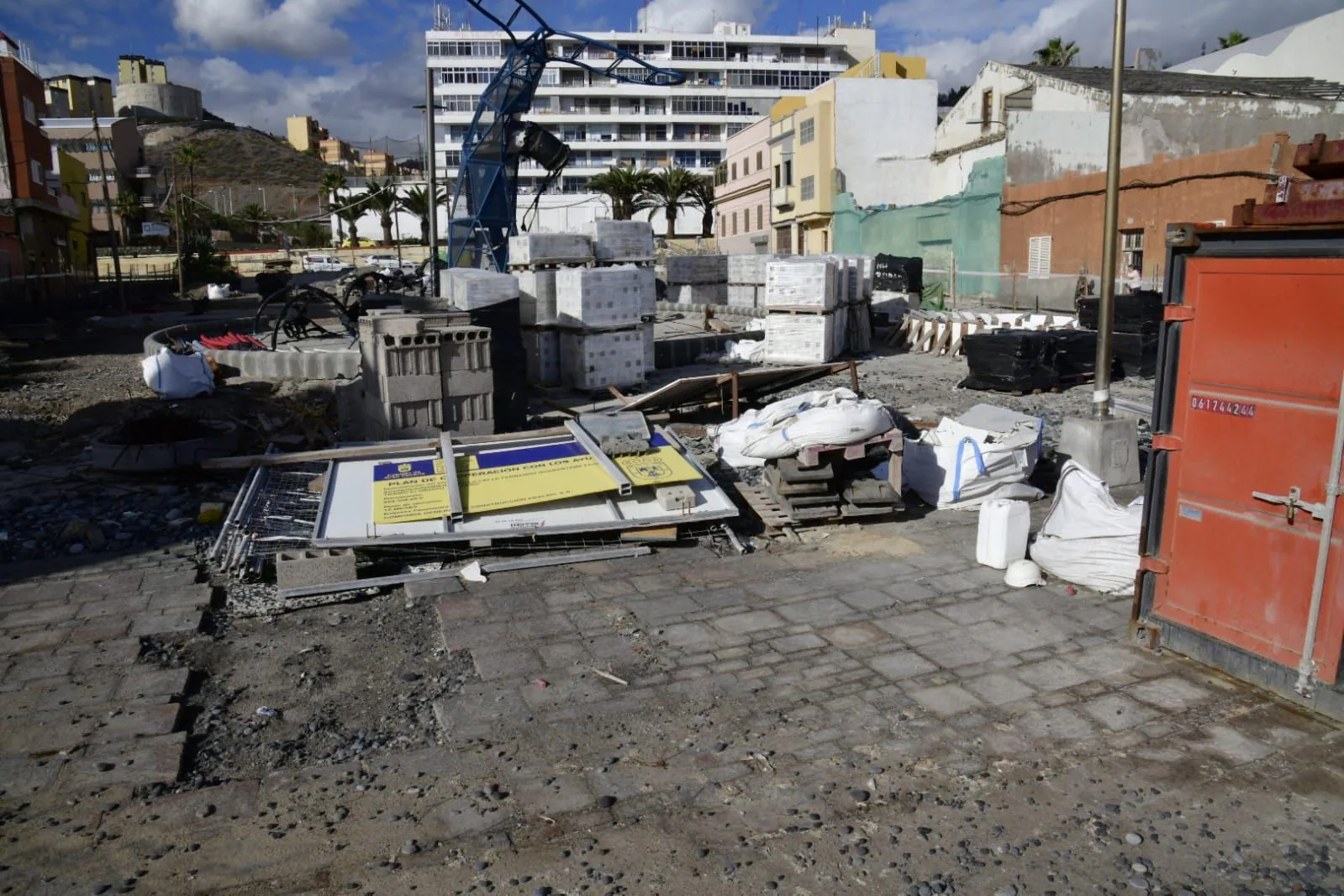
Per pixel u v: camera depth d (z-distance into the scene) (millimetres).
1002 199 28094
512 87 25234
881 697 5109
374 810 4121
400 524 7285
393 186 73000
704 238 66750
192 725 4961
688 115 90375
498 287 11797
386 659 5758
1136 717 4805
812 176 40656
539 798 4184
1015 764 4406
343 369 16203
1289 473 4719
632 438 8320
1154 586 5559
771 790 4227
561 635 6027
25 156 35250
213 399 14164
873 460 8281
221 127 155750
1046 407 13625
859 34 95000
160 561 7332
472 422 10016
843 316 19562
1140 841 3801
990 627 6012
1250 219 4742
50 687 5324
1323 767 4305
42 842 3896
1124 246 23484
